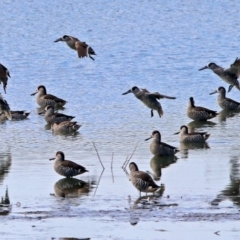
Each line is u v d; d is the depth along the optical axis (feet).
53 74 154.30
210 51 175.22
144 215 75.97
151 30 199.21
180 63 162.81
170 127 117.91
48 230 72.54
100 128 116.47
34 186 87.10
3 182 88.74
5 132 115.24
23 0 238.27
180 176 90.79
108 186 86.94
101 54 171.42
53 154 101.81
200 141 108.27
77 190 85.35
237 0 242.78
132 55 170.40
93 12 222.48
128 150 103.91
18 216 76.18
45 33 194.49
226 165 95.61
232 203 79.46
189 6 233.35
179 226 73.05
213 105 134.00
